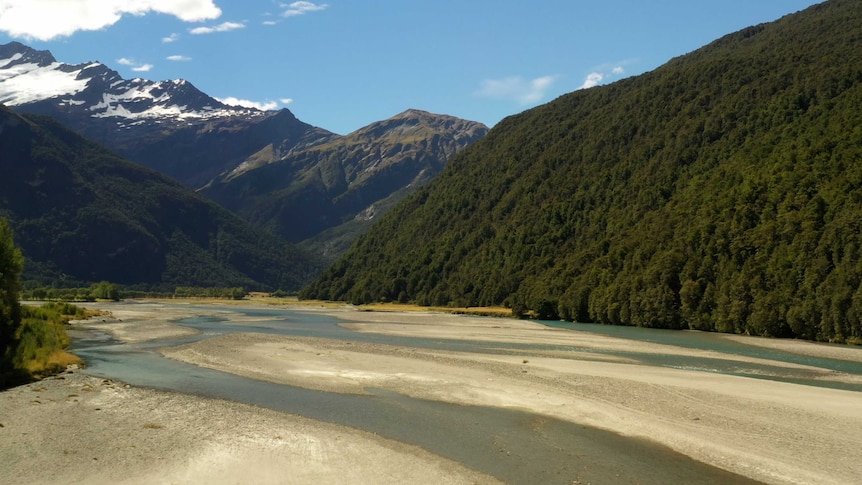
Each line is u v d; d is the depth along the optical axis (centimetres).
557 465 2139
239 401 3200
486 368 4184
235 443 2364
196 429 2581
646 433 2519
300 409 3008
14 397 3225
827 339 6278
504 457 2228
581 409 2936
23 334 4316
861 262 6059
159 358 4897
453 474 2042
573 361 4581
